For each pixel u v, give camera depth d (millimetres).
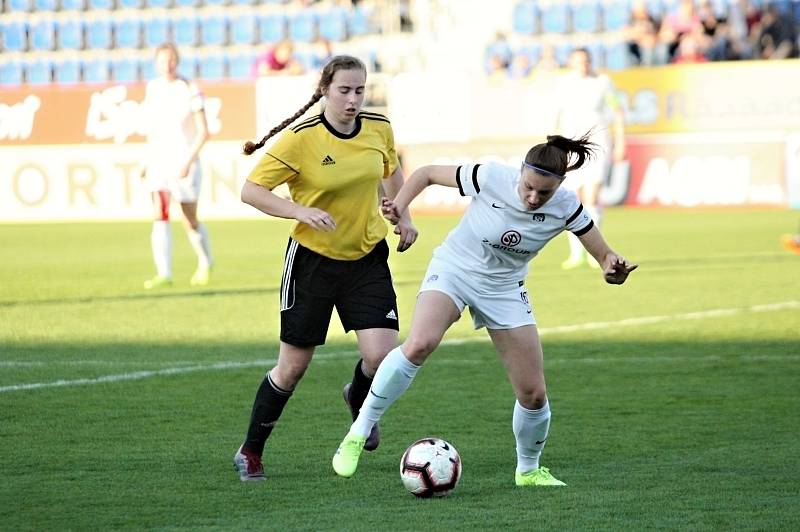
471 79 67188
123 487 16516
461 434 20125
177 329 32000
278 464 18031
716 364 26547
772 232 57500
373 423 16797
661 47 73688
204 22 81188
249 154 17281
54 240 58656
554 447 19031
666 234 57312
